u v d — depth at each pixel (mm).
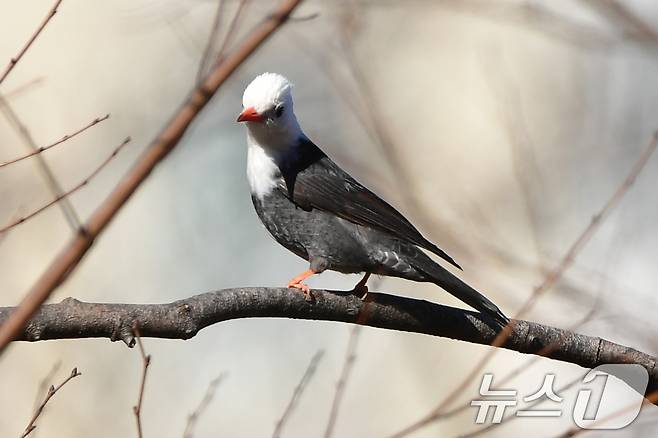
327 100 17344
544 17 14391
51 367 15930
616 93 18266
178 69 18516
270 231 9680
